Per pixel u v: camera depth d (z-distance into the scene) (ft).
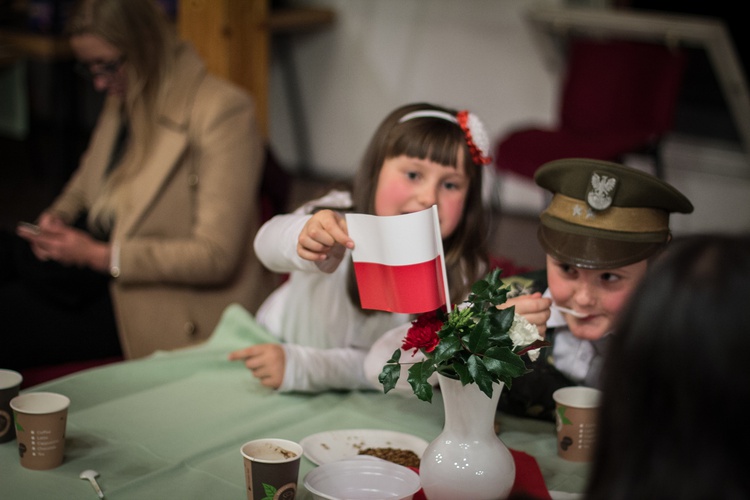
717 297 2.23
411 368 3.67
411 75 18.21
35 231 7.57
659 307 2.31
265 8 11.50
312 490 3.95
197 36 11.21
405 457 4.54
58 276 7.67
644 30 14.51
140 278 7.67
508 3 16.71
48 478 4.26
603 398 2.43
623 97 13.55
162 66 7.84
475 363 3.61
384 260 4.11
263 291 8.28
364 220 4.13
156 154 7.88
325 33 18.97
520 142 13.41
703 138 16.24
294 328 6.00
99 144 8.70
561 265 4.84
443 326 3.74
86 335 7.86
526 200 17.20
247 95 8.04
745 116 14.51
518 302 4.57
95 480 4.24
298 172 19.94
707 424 2.24
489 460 3.85
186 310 7.92
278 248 5.36
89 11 7.65
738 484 2.22
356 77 18.86
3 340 7.57
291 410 5.16
